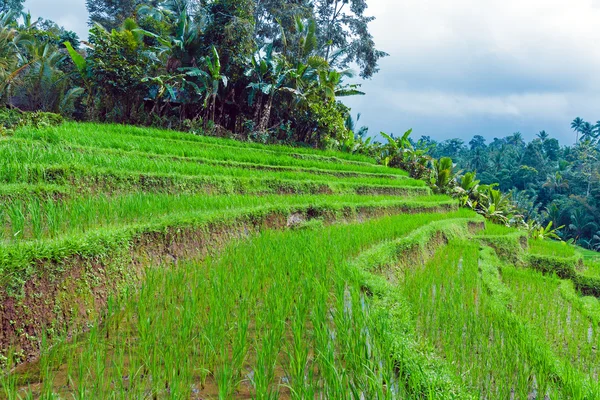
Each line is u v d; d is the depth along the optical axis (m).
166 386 3.10
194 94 23.02
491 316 5.40
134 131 17.09
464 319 5.17
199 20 23.16
